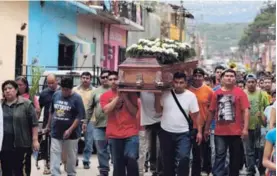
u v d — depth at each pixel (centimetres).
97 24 2945
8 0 1955
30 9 2112
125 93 923
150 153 1102
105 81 1112
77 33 2616
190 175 1109
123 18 3033
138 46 920
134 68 902
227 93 1020
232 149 1027
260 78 1457
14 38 2003
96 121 1102
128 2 3366
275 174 636
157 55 916
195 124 975
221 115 1015
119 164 935
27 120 860
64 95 1016
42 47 2222
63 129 1014
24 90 1022
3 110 852
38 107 1134
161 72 898
